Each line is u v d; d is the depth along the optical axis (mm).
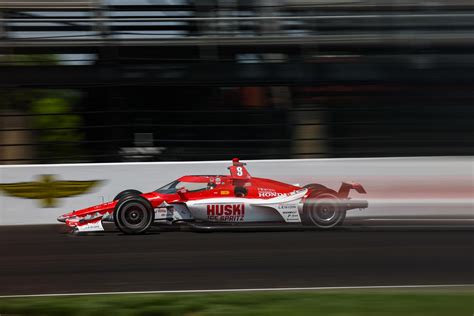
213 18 33906
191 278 15961
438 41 33062
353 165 30281
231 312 12414
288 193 24344
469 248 19938
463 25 33156
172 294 14102
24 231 26078
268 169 30266
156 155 31312
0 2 34281
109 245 21188
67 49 32906
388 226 25484
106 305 12992
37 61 31391
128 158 31156
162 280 15750
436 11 33969
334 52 33781
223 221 23688
